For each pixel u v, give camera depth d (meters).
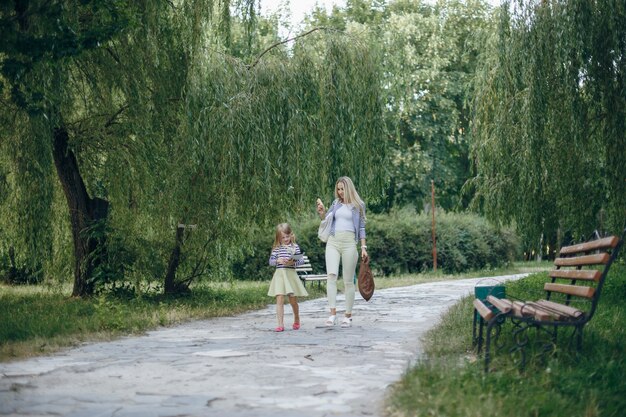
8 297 16.70
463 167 49.38
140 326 11.22
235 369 7.38
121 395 6.15
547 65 14.48
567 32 14.05
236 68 14.89
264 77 14.87
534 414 5.28
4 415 5.46
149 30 14.08
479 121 17.09
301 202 15.26
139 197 15.69
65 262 16.98
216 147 14.33
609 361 6.89
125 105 15.20
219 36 15.66
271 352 8.57
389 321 12.43
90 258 16.08
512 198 16.17
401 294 19.62
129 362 7.87
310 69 15.33
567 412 5.33
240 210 15.24
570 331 8.58
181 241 16.08
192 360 7.98
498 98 16.41
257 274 28.50
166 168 14.74
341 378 6.86
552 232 16.06
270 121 14.76
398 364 7.66
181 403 5.83
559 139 14.69
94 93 14.95
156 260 15.49
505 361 6.98
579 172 14.80
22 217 15.57
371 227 31.12
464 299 15.09
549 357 6.99
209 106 14.44
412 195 45.72
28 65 10.28
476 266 35.34
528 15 14.76
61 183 16.17
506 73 15.30
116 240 15.48
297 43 15.67
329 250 11.84
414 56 41.47
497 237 36.44
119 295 15.79
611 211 14.96
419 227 33.09
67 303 14.55
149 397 6.07
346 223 11.80
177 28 14.98
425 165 42.81
